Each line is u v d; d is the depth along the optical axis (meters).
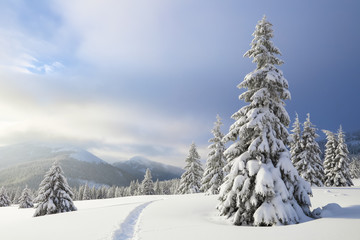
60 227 11.98
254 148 12.73
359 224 8.39
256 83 14.48
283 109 13.94
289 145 14.15
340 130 38.12
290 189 12.15
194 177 42.59
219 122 34.16
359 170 75.94
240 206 12.40
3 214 36.56
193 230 10.42
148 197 34.22
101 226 11.78
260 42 14.77
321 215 11.63
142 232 10.57
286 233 8.56
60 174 29.83
